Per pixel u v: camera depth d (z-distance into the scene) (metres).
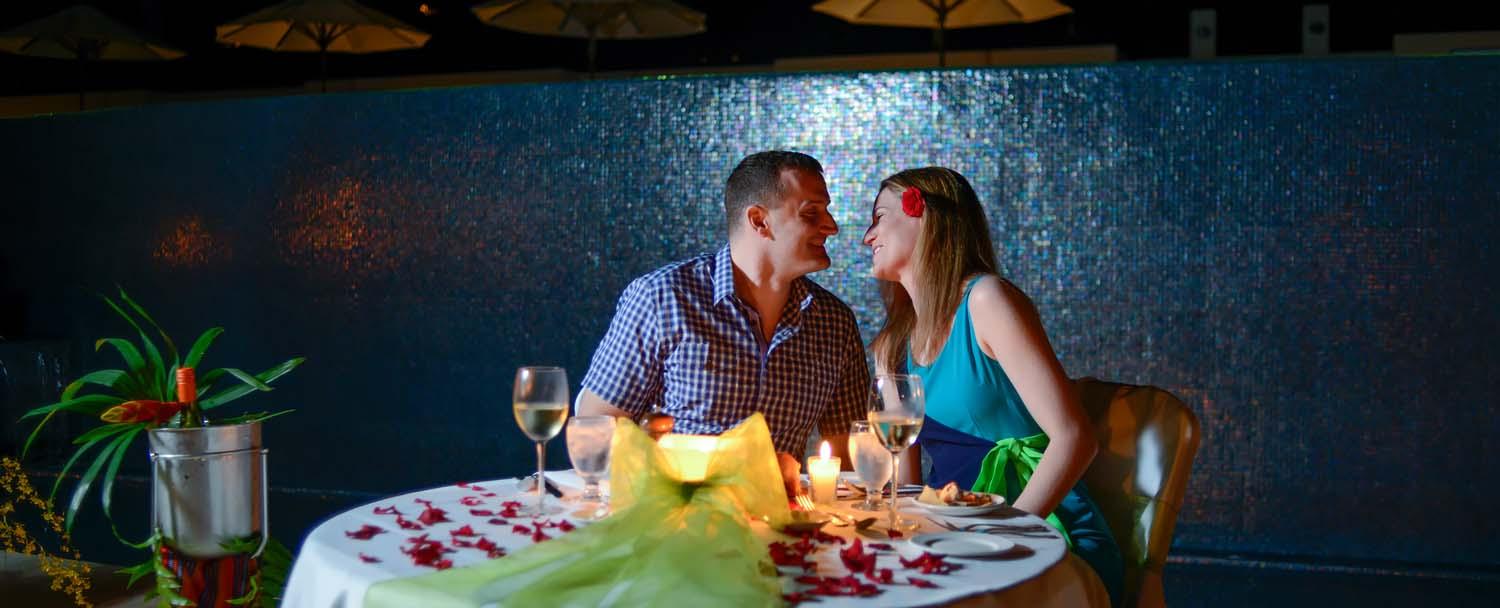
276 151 4.10
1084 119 3.32
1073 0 7.95
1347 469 3.14
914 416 1.50
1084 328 3.33
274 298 4.12
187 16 8.85
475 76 7.73
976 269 2.17
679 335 2.10
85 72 8.39
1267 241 3.19
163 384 2.03
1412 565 3.08
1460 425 3.06
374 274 4.00
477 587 1.24
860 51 8.37
